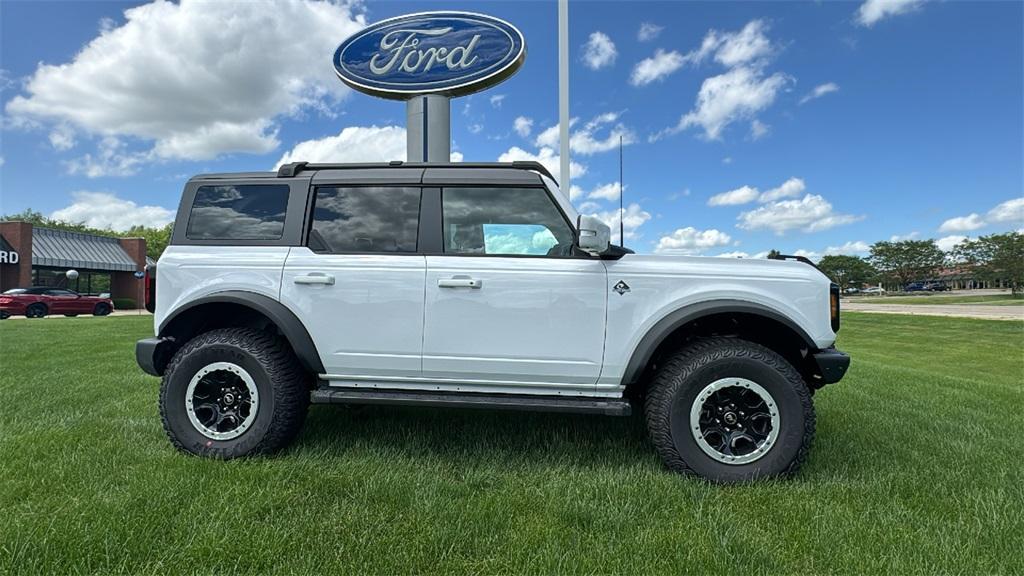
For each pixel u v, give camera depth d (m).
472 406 3.02
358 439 3.39
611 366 3.01
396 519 2.32
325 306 3.15
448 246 3.21
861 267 105.88
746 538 2.16
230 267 3.23
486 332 3.06
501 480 2.79
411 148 7.67
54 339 9.67
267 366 3.09
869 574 1.95
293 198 3.31
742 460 2.81
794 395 2.80
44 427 3.56
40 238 29.80
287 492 2.54
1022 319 24.16
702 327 3.26
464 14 7.56
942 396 5.28
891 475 2.83
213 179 3.42
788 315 2.96
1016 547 2.12
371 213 3.27
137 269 34.59
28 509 2.31
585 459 3.14
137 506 2.34
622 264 3.06
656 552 2.07
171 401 3.11
